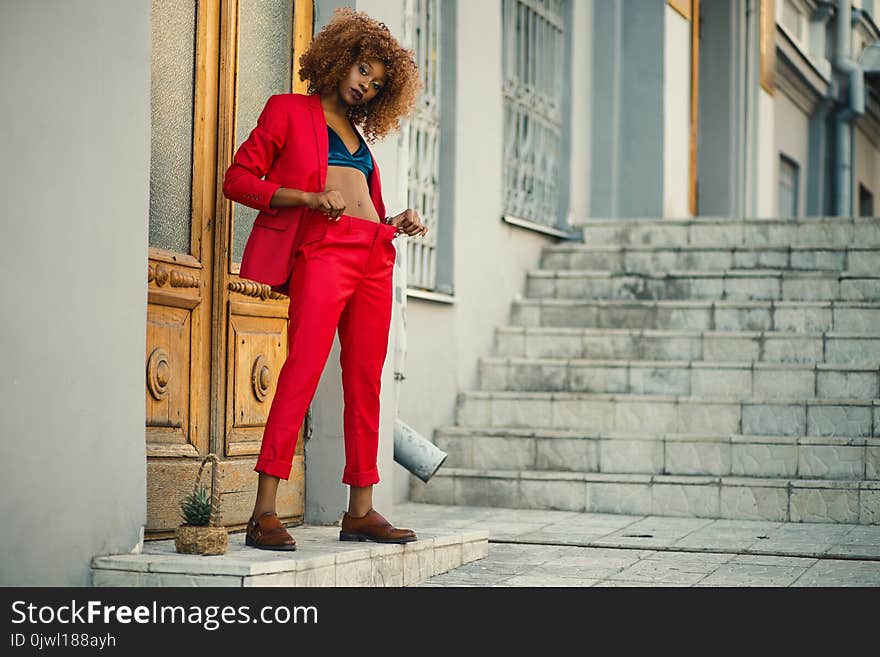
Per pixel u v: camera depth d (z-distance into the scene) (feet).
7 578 11.81
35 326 12.10
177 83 15.58
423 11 25.93
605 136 35.96
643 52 37.01
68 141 12.50
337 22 14.83
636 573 16.93
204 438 15.96
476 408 26.68
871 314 27.25
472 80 27.76
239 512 16.57
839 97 63.82
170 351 15.23
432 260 26.50
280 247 14.08
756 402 24.85
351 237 14.39
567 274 30.58
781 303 27.89
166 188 15.31
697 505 23.13
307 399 14.25
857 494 22.30
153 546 14.12
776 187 54.80
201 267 15.87
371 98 15.02
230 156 16.44
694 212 41.09
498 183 29.25
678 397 25.38
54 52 12.33
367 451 15.47
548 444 24.94
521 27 31.24
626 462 24.44
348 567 14.10
